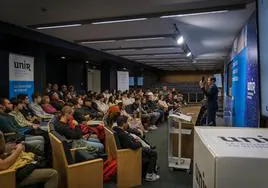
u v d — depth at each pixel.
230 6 3.85
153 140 5.92
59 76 10.16
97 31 5.83
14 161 2.22
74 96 7.46
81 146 3.27
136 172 3.18
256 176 0.42
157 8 4.05
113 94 8.82
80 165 2.52
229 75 7.88
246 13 4.10
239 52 5.34
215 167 0.43
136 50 8.80
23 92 5.81
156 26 5.29
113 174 3.15
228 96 7.75
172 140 4.11
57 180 2.45
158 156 4.59
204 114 4.84
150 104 8.77
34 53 6.66
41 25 5.24
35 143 3.41
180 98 11.96
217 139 0.55
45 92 6.66
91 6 3.99
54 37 6.50
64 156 2.47
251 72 3.86
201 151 0.55
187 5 3.91
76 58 9.83
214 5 3.90
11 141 3.38
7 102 4.48
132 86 15.25
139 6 3.96
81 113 5.23
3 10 4.25
